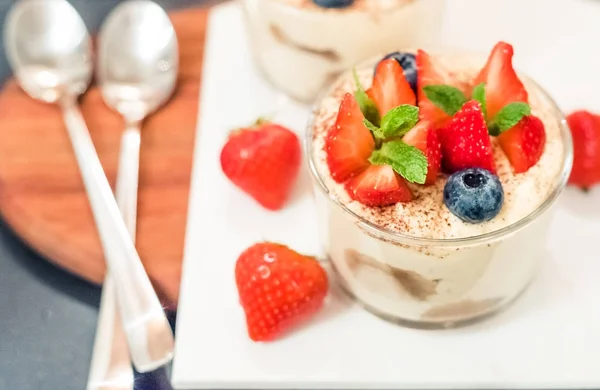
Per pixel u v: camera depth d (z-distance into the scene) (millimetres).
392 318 379
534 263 374
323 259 395
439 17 448
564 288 383
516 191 350
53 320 397
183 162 437
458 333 375
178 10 504
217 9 492
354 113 351
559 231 397
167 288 397
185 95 464
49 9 478
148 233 413
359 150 353
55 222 418
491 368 365
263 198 408
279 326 371
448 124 351
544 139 363
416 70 377
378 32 428
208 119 445
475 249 344
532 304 380
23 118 459
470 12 485
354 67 373
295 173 418
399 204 351
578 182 406
